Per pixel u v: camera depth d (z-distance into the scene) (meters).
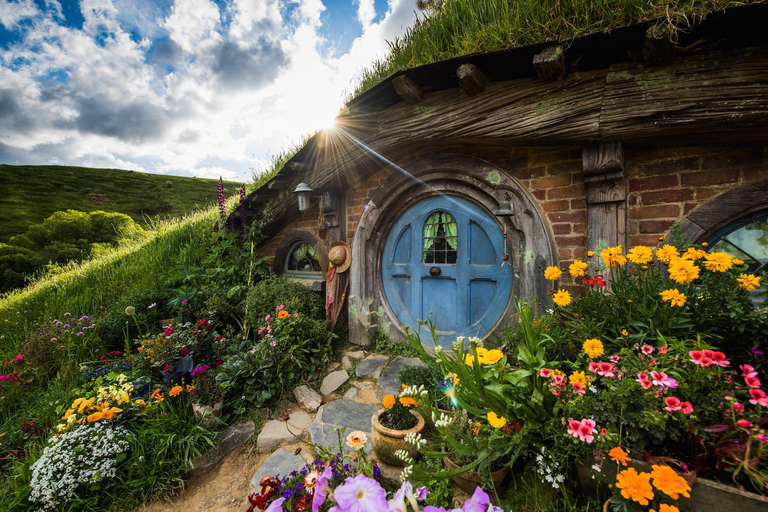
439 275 3.50
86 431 2.19
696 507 1.22
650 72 2.10
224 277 5.05
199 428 2.40
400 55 4.05
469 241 3.33
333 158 3.81
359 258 3.90
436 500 1.64
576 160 2.62
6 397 3.16
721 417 1.27
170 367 2.93
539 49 2.27
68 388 3.12
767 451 1.10
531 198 2.77
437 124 2.94
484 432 1.68
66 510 1.90
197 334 3.38
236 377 2.81
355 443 1.62
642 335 1.62
